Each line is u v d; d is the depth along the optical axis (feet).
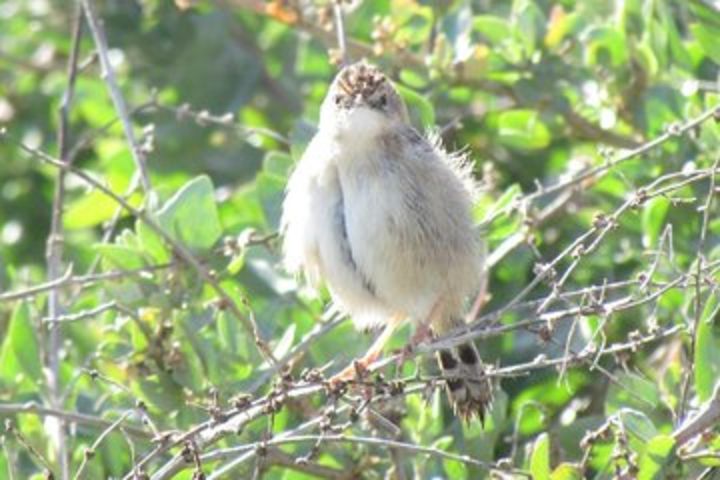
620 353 35.88
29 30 56.54
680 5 44.47
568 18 43.93
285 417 37.52
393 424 34.83
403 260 37.47
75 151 43.14
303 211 38.27
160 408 37.55
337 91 37.86
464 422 36.76
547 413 39.04
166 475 32.35
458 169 39.34
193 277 39.06
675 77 42.78
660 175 41.19
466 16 44.70
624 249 41.93
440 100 46.42
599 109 42.93
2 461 39.04
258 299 41.09
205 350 37.78
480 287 40.04
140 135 51.80
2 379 40.14
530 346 42.01
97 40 42.63
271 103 53.06
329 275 38.29
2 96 56.59
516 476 33.86
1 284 45.39
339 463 37.60
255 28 53.42
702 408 33.35
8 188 55.36
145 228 39.32
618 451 32.30
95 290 44.27
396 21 44.14
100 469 37.81
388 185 37.40
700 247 33.47
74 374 40.16
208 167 51.47
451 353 38.04
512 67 43.68
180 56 52.47
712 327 35.53
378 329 40.68
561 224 43.93
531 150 46.68
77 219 47.67
